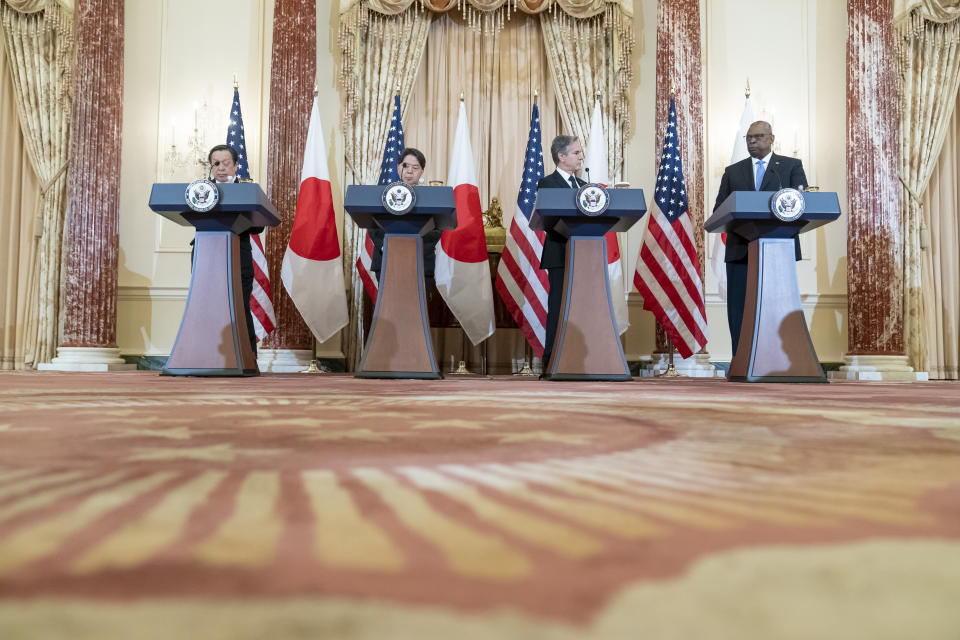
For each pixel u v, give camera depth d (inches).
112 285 238.8
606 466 28.8
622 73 260.7
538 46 272.7
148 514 18.8
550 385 120.5
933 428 46.2
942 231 269.0
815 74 272.4
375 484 24.0
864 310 241.6
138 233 258.1
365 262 236.7
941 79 260.7
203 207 136.6
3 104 256.1
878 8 244.2
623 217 141.9
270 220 153.6
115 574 12.9
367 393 87.0
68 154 250.5
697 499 21.4
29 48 252.8
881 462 30.5
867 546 15.2
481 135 268.8
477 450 34.2
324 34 267.1
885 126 242.5
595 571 13.2
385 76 263.6
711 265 263.4
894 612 10.7
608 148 264.7
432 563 13.8
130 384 108.0
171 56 264.2
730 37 273.0
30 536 16.1
